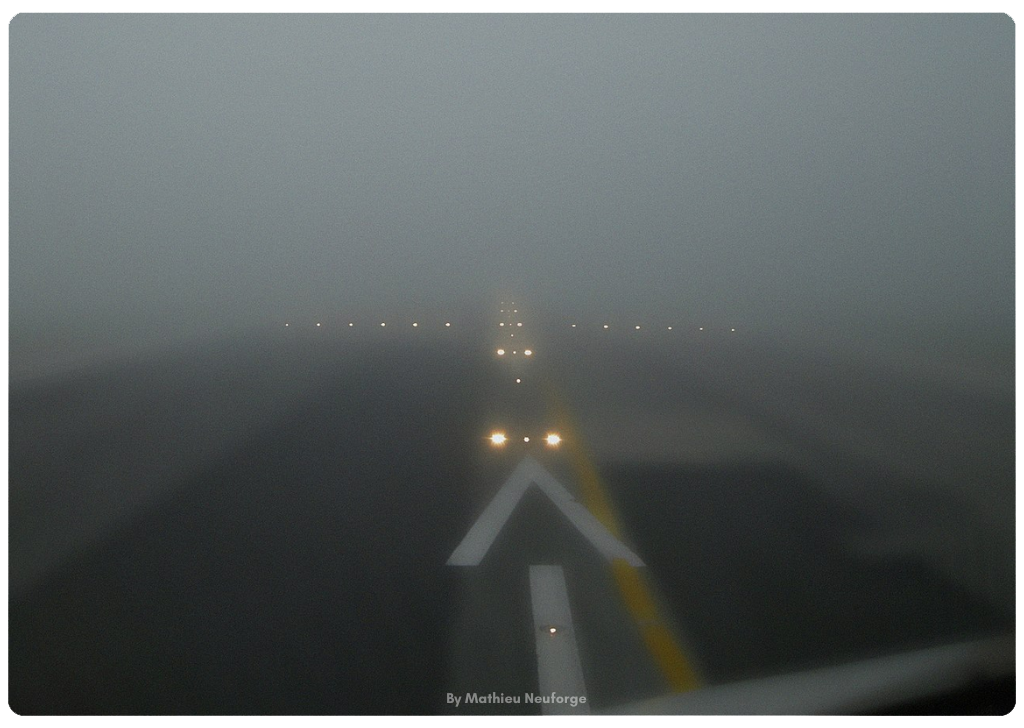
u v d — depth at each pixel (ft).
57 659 27.22
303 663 26.84
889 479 51.13
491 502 45.32
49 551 37.50
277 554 36.91
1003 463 55.47
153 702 24.77
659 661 27.04
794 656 27.45
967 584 33.58
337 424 69.41
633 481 50.06
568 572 34.58
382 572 34.63
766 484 49.65
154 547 37.99
